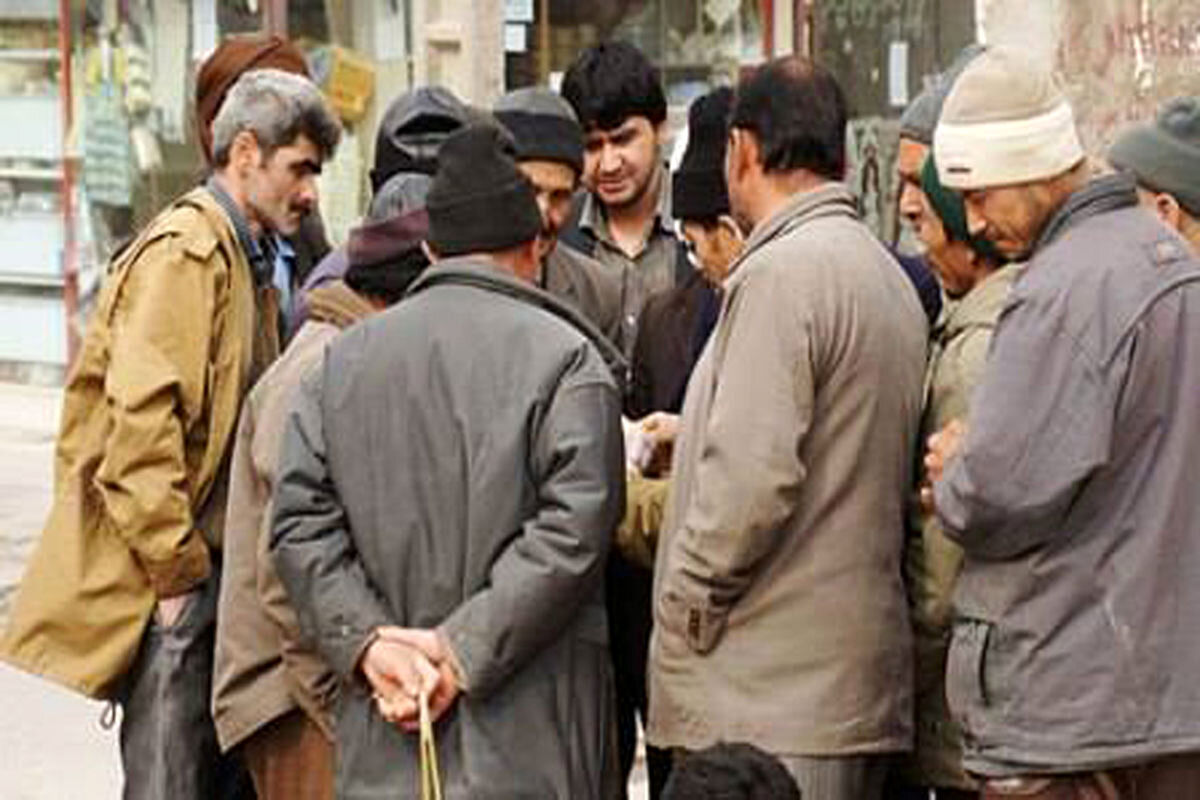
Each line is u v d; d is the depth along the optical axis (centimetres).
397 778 807
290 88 954
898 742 819
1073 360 739
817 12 1755
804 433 795
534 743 803
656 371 957
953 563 819
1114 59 1302
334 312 885
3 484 1956
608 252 1045
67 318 2255
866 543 809
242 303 947
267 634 891
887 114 1688
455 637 791
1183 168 883
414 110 955
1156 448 746
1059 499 737
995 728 758
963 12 1634
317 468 817
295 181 955
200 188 965
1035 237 776
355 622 805
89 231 2233
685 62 2089
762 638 809
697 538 798
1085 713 744
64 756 1338
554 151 931
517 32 2070
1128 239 754
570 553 787
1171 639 746
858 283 805
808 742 802
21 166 2264
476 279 813
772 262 802
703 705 813
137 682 954
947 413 817
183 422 927
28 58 2247
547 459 794
